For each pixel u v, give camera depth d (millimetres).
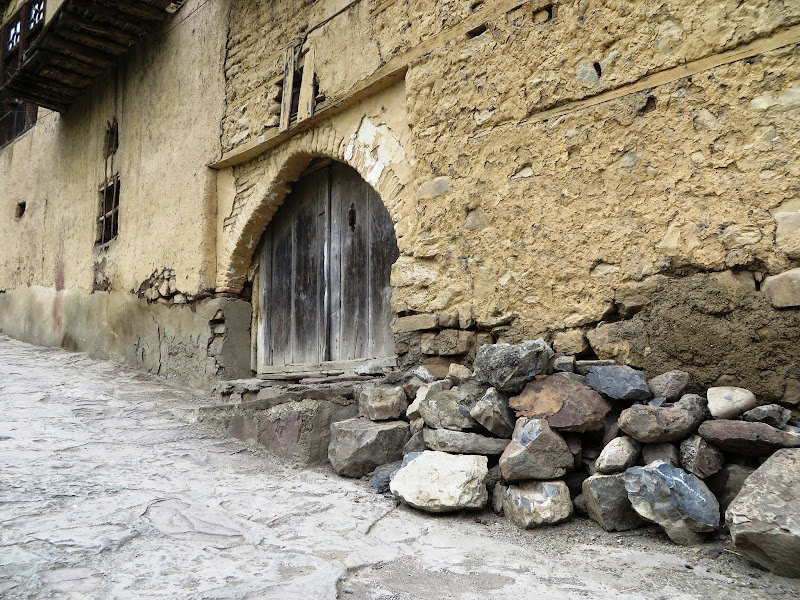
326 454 4023
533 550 2508
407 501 2998
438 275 4230
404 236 4609
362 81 4930
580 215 3504
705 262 3021
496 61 3971
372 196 5652
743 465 2674
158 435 4504
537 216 3699
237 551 2371
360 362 5570
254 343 6812
